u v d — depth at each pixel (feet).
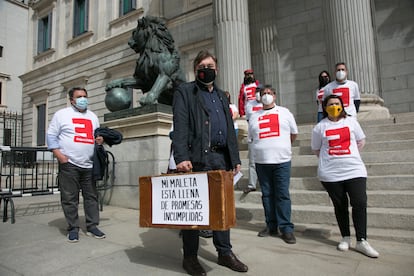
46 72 67.26
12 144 75.10
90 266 9.05
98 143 13.15
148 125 18.56
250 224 14.14
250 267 8.81
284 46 36.65
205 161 8.43
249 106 17.01
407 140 17.30
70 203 12.21
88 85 58.08
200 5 42.32
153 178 8.38
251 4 38.78
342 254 9.88
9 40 91.71
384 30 31.12
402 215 11.68
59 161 12.41
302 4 35.96
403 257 9.48
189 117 8.75
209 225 7.39
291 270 8.54
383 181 14.34
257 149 12.38
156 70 20.30
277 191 11.84
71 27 63.77
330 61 25.63
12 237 12.58
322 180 10.76
